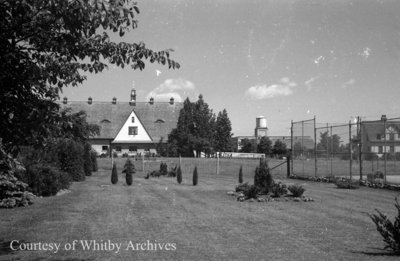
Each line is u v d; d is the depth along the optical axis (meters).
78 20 5.50
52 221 12.55
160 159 56.47
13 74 5.70
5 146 6.05
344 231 10.97
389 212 14.61
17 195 16.16
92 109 87.94
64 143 28.73
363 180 27.06
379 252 8.63
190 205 16.41
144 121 87.44
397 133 26.05
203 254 8.49
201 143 68.56
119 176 36.78
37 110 5.73
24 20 5.55
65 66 6.71
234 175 40.69
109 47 6.40
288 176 36.44
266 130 104.12
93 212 14.41
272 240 9.84
